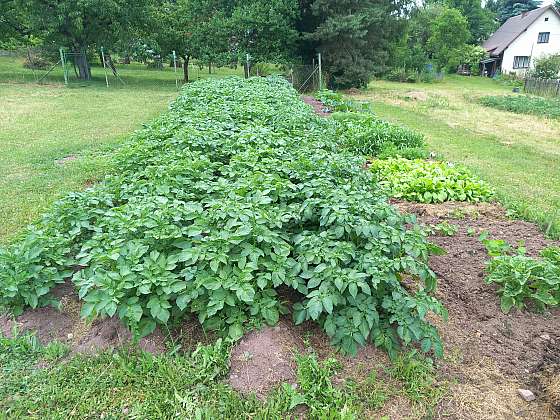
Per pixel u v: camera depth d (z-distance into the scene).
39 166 7.45
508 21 47.16
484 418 2.56
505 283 3.57
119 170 6.14
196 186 4.30
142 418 2.53
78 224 3.83
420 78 33.53
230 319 2.99
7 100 15.71
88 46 25.17
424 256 3.27
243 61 22.12
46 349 2.98
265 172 4.60
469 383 2.79
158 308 2.84
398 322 2.87
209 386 2.69
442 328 3.27
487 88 28.83
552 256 3.94
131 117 12.70
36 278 3.26
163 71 33.22
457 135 11.67
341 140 8.11
